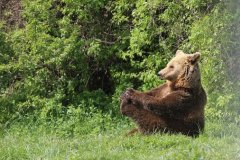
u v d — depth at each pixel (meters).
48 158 18.80
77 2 33.22
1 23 34.25
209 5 30.70
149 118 21.19
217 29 29.33
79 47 33.31
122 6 32.91
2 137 28.00
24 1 33.69
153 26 32.22
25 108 33.16
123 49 33.62
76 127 30.52
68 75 34.28
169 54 32.03
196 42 29.83
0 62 33.97
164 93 21.73
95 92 33.69
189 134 21.19
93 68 34.72
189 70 20.88
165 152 18.55
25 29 33.72
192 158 17.44
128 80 34.00
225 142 19.48
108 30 34.28
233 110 28.62
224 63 29.28
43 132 29.52
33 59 33.56
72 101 33.81
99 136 22.38
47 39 33.41
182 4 31.47
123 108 21.50
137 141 20.06
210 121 28.33
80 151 19.55
